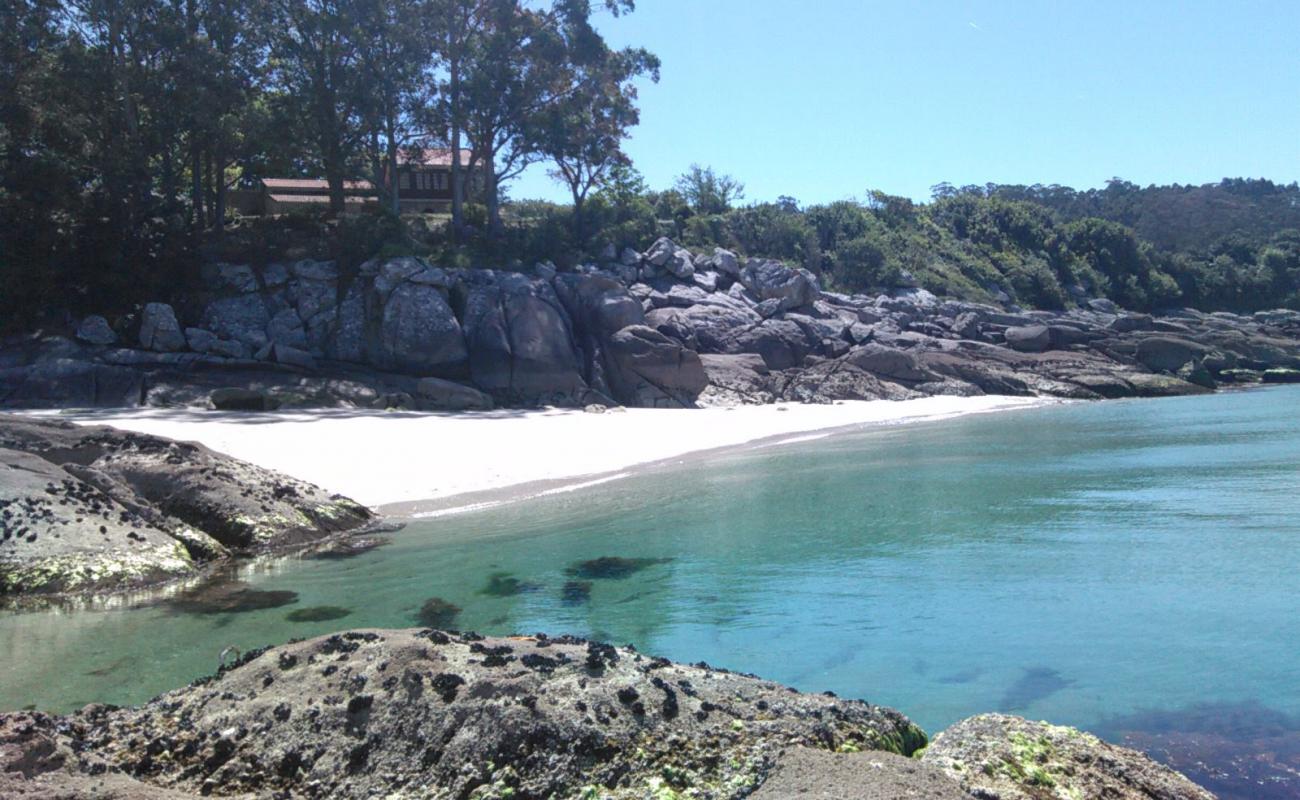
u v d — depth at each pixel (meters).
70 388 30.95
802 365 43.56
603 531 15.38
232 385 32.62
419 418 29.16
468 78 43.59
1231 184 149.25
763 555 13.55
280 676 6.11
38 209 34.75
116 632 10.20
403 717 5.43
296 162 48.53
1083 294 75.25
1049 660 8.91
